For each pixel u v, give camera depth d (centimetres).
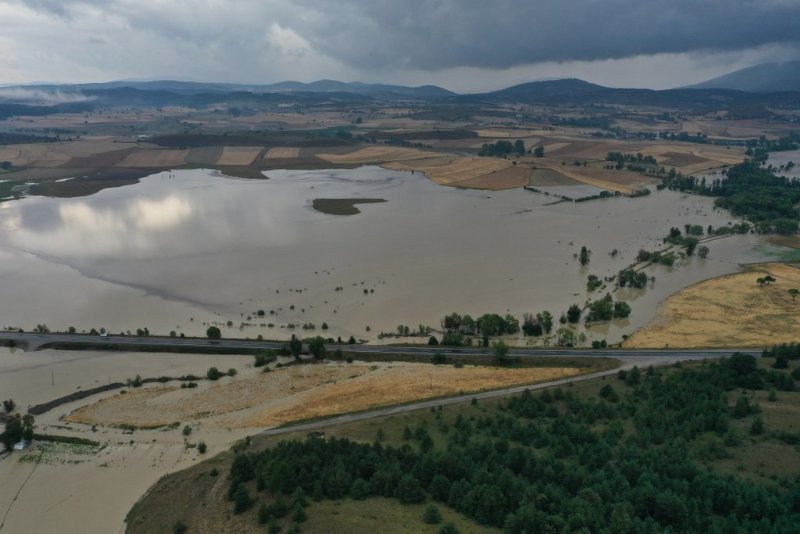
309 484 8888
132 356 15325
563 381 13788
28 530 9244
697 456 9625
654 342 16025
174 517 9000
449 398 12962
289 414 12356
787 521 7475
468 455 9550
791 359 14162
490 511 8025
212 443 11325
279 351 15350
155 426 11994
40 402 13125
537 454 9900
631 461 9006
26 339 16125
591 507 7862
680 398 11662
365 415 12231
